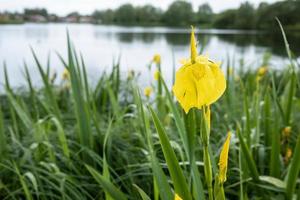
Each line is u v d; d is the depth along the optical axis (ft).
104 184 5.77
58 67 30.50
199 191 5.83
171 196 5.77
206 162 4.51
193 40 3.96
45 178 8.35
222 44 58.23
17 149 10.66
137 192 8.61
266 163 10.19
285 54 39.99
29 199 7.34
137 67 31.30
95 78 24.08
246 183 8.41
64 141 9.70
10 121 13.82
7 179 9.41
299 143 7.06
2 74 26.50
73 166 9.52
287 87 11.08
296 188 8.93
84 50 44.78
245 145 8.01
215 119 13.32
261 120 12.12
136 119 11.77
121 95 18.33
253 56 39.19
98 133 10.73
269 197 8.36
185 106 3.93
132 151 10.68
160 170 5.88
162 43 57.31
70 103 16.90
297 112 13.66
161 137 5.52
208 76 3.85
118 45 52.80
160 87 14.35
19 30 87.76
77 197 8.06
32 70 28.32
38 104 15.71
